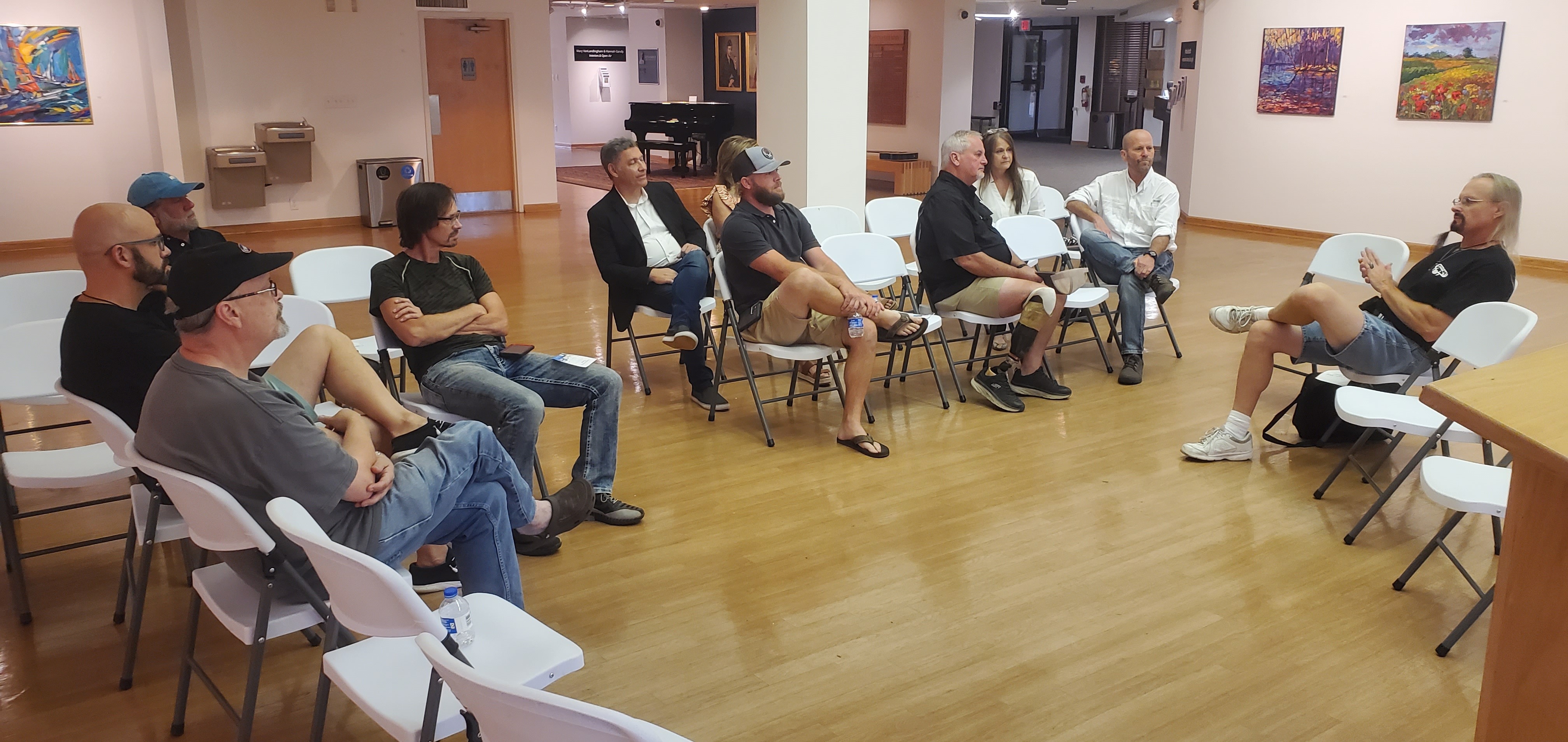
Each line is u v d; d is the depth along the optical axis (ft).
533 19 37.45
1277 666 8.66
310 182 35.04
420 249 11.19
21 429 11.68
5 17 28.50
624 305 15.94
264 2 33.24
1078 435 14.33
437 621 5.33
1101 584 10.09
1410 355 12.65
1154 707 8.08
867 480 12.69
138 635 8.35
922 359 18.10
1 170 29.17
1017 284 15.10
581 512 9.78
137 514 8.29
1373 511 10.92
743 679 8.48
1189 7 37.01
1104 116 60.75
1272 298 23.22
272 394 6.95
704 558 10.61
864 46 21.07
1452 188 29.14
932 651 8.90
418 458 7.70
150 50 30.04
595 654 8.83
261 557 6.66
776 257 13.76
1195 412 15.34
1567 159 26.89
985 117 70.38
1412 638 9.12
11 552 9.25
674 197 16.80
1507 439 3.99
